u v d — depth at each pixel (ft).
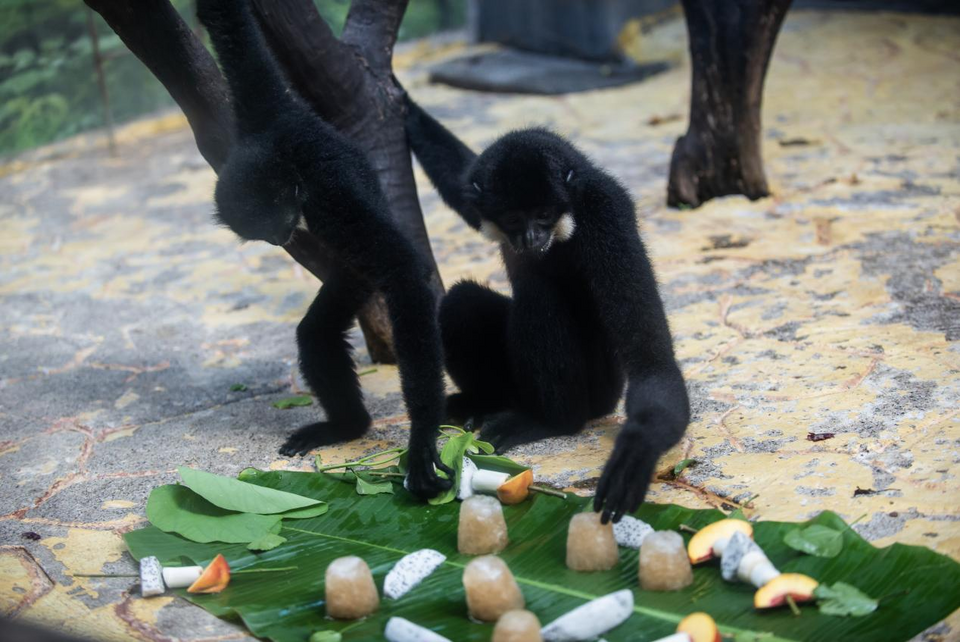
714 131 43.04
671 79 66.18
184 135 66.03
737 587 18.53
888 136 50.31
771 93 60.44
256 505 22.34
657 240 40.50
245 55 24.88
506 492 21.95
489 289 27.27
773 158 49.29
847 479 22.07
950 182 42.98
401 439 27.02
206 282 41.78
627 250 23.52
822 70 63.46
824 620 17.20
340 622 18.57
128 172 59.16
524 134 25.25
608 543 19.51
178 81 26.30
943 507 20.51
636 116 59.06
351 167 24.02
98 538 22.86
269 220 22.75
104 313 39.09
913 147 48.19
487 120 60.54
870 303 32.09
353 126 30.25
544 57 72.33
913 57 63.62
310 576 20.22
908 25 70.69
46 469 26.73
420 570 19.70
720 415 25.98
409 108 31.55
